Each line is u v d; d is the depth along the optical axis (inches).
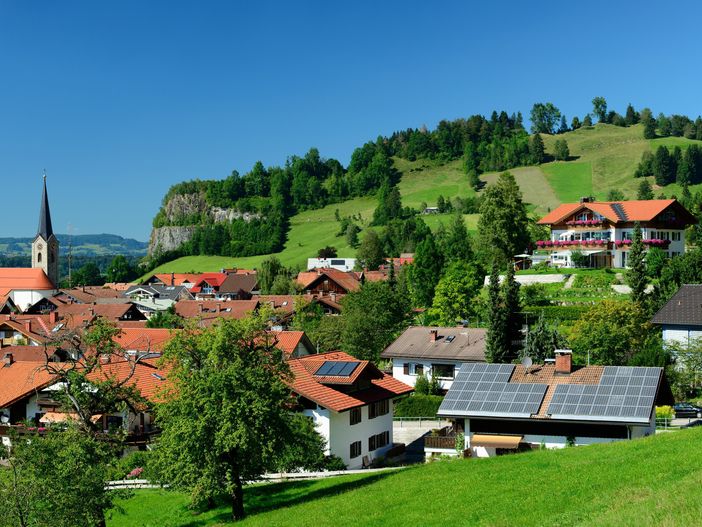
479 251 5959.6
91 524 1688.0
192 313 5738.2
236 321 1850.4
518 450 2234.3
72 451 1728.6
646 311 3710.6
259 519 1721.2
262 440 1766.7
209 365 1809.8
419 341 3688.5
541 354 3356.3
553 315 4065.0
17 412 2886.3
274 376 1856.5
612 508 1235.2
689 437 1755.7
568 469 1620.3
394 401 3321.9
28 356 3609.7
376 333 3998.5
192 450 1748.3
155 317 4906.5
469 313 4603.8
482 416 2233.0
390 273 6072.8
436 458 2425.0
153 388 2691.9
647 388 2193.7
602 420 2117.4
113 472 2385.6
